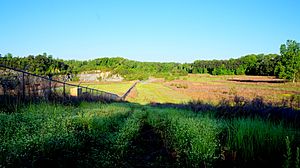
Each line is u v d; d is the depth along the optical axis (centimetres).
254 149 528
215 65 14100
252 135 563
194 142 540
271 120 865
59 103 1312
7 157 400
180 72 13488
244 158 508
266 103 1141
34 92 1260
